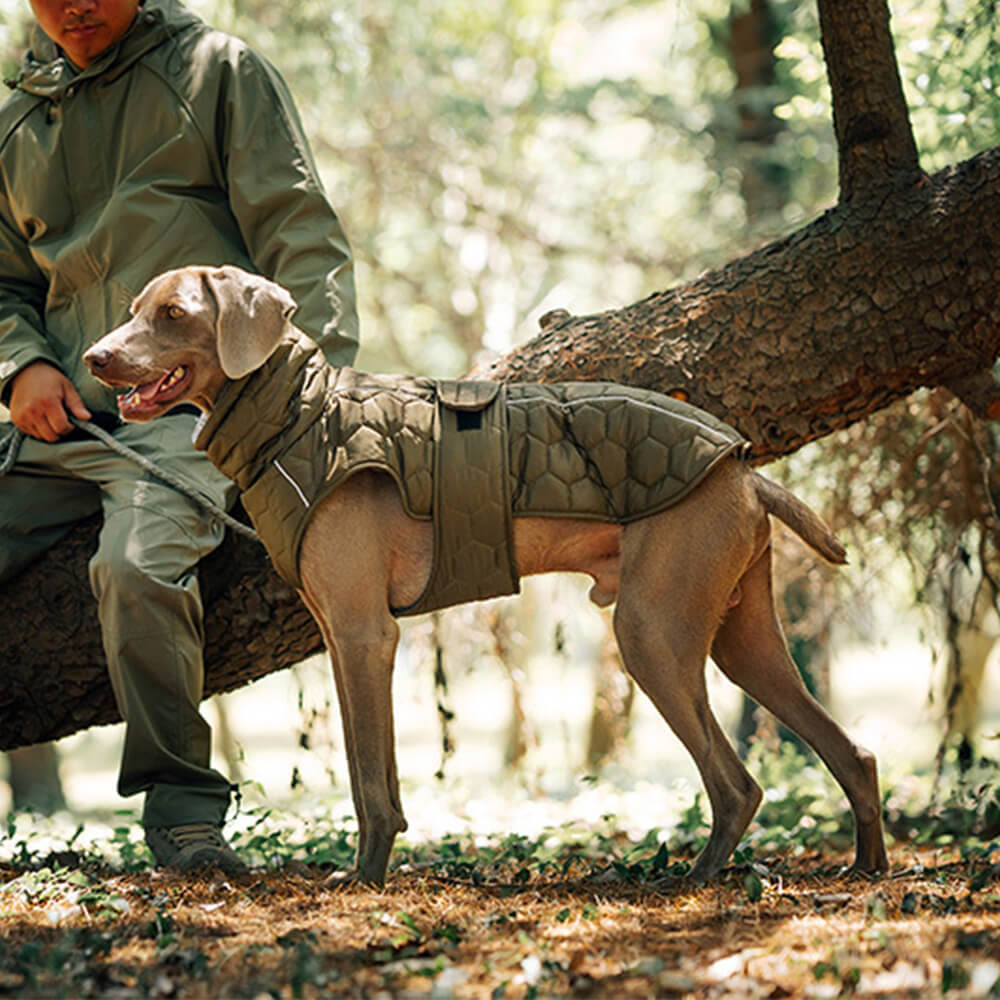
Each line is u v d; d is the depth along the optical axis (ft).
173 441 14.35
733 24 33.35
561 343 15.11
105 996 8.79
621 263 36.50
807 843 16.49
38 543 15.12
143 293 12.61
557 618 24.72
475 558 12.25
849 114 14.62
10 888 12.22
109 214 14.57
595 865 13.73
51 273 15.05
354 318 14.61
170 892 12.14
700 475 12.05
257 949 9.83
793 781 22.09
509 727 29.07
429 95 36.94
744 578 12.88
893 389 14.58
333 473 12.18
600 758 23.54
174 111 14.58
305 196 14.58
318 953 9.69
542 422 12.37
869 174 14.55
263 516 12.45
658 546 12.20
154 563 13.60
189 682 13.76
